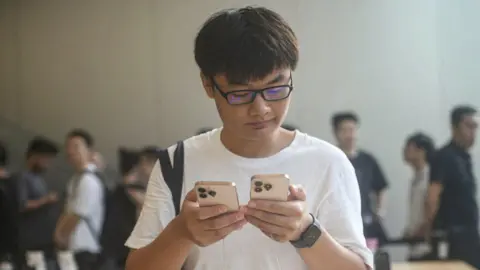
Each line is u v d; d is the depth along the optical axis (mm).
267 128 1063
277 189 965
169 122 5559
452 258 3578
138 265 1097
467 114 3678
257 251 1126
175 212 1171
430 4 5227
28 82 5691
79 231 3803
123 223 3602
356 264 1091
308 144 1184
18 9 5680
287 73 1044
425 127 5258
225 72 1012
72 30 5641
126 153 3971
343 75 5312
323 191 1153
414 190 4164
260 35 1007
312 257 1066
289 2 5332
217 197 974
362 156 4316
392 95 5281
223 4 5477
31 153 4641
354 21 5297
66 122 5648
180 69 5551
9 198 4121
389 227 5172
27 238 4250
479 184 4727
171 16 5539
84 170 3896
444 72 5227
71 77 5648
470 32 5184
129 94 5594
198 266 1149
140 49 5578
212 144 1187
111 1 5594
